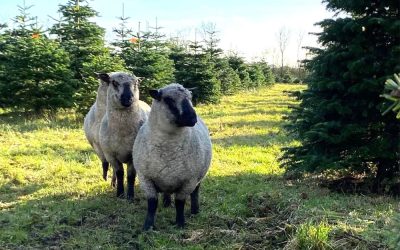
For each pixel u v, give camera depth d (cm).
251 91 1348
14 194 294
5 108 602
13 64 570
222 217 239
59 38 649
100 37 643
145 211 256
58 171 347
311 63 304
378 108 263
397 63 267
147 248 205
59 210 256
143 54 694
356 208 236
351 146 291
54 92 566
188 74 852
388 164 286
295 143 479
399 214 122
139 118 267
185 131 213
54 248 207
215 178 333
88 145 446
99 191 300
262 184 309
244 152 442
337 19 286
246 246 196
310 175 332
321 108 290
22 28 644
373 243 181
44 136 476
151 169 218
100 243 210
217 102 904
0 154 387
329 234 191
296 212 222
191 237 214
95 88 579
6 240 214
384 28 268
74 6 639
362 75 277
